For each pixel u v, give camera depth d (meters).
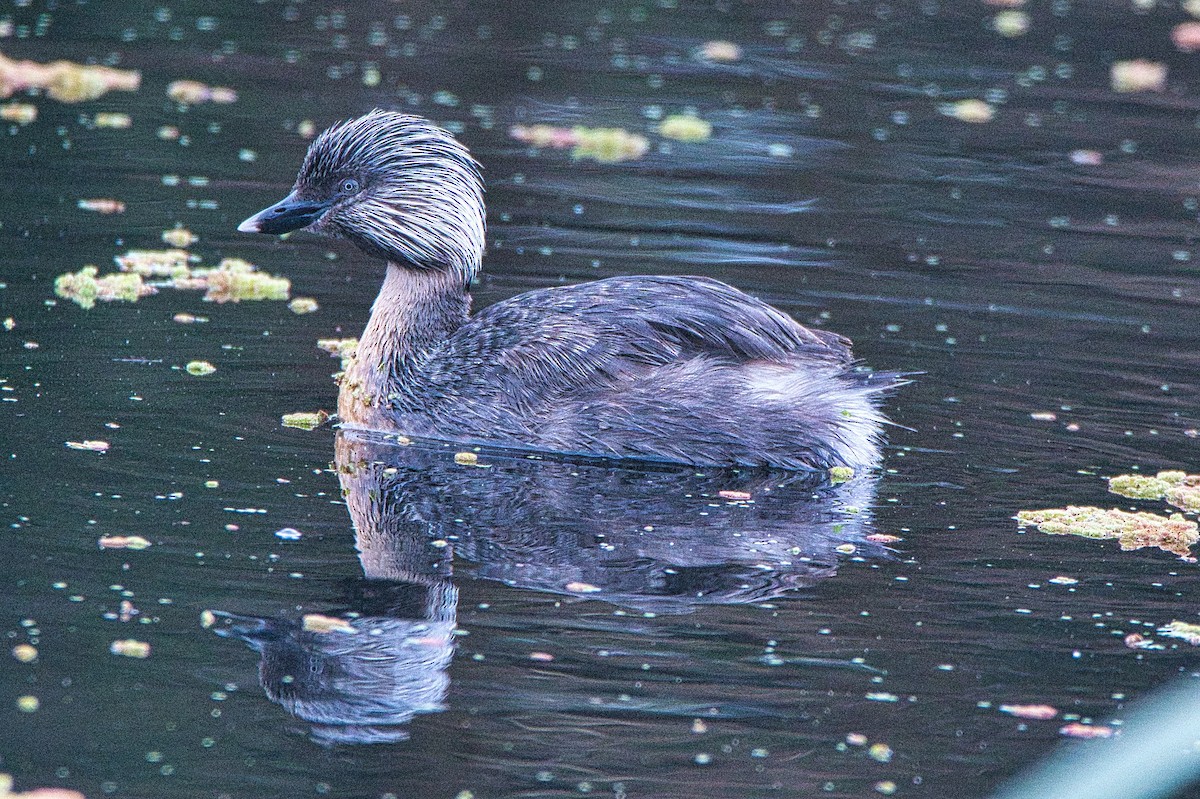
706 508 11.00
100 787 7.31
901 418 12.84
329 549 9.97
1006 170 21.16
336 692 8.27
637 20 29.20
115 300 14.88
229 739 7.79
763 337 12.25
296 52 25.70
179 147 20.34
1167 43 29.20
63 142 20.33
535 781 7.57
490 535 10.38
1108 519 10.87
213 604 9.11
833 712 8.30
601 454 12.01
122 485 10.74
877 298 15.88
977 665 8.84
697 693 8.42
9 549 9.60
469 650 8.78
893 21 30.09
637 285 12.55
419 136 13.02
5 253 16.05
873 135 22.62
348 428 12.45
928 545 10.46
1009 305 15.85
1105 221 19.03
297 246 17.31
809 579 9.86
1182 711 8.31
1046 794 7.59
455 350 12.50
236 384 13.00
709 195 19.50
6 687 8.09
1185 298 16.25
